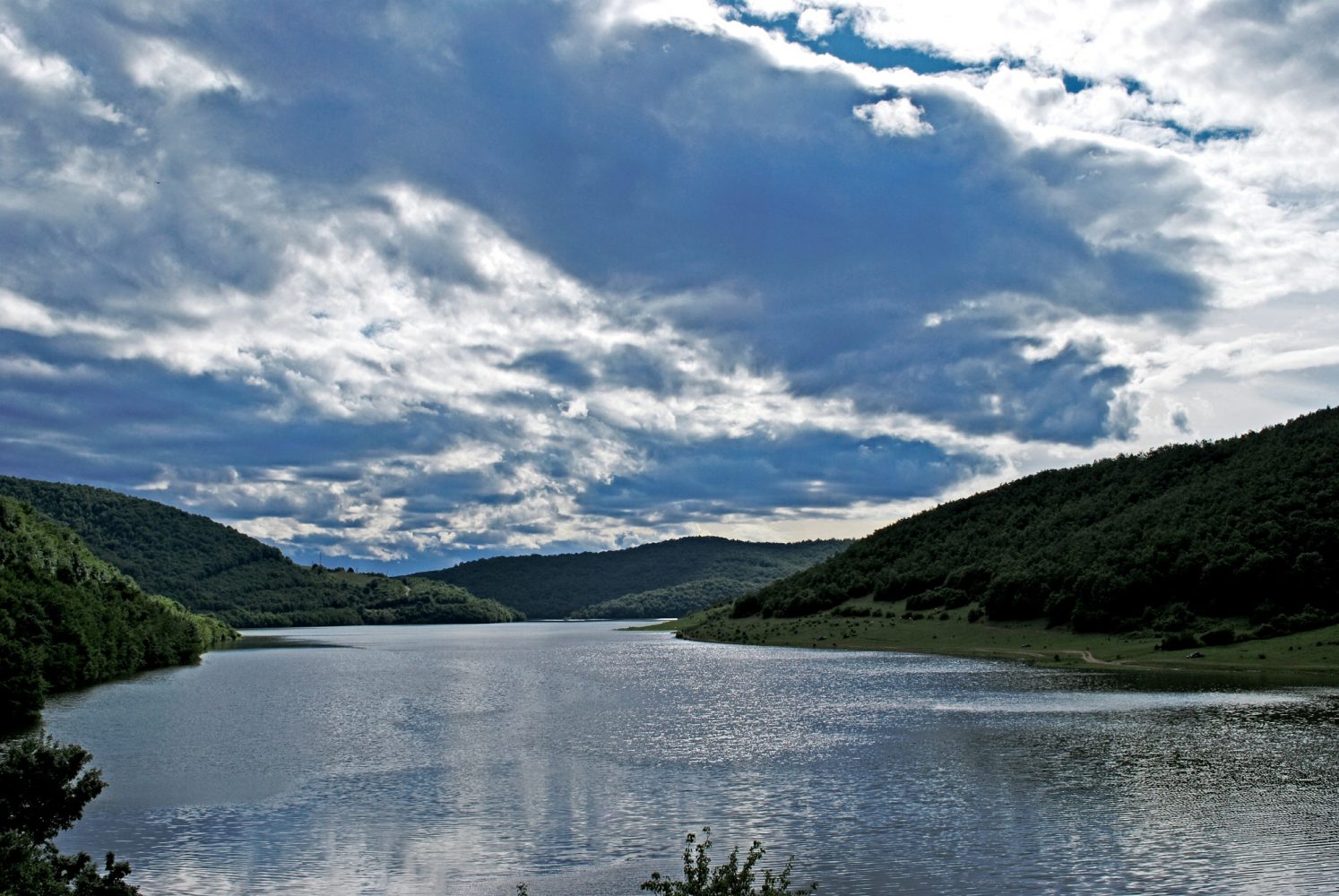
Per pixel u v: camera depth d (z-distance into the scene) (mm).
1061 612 160375
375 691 116125
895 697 96375
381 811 50812
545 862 41969
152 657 164250
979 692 99188
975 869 39969
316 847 44344
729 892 25438
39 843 30281
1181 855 41281
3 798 30094
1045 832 44938
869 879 39000
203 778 59531
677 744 70625
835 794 53312
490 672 144750
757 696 100750
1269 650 122625
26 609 119438
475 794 54562
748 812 49750
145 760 66000
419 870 41000
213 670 155375
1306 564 137500
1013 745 66875
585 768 61781
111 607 154125
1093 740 67938
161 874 40500
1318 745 64750
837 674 124125
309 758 66312
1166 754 62625
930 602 195750
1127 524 177250
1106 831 44875
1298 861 40188
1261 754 61906
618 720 84062
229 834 46531
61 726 84375
